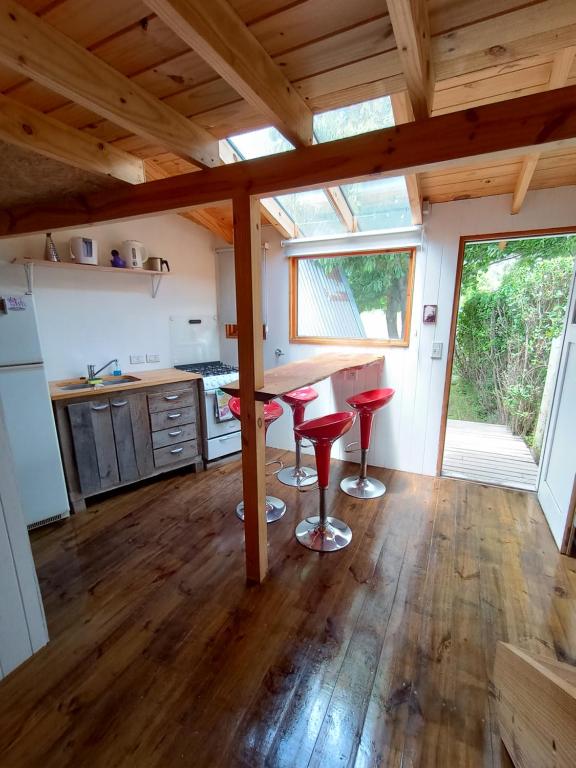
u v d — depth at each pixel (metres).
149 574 2.06
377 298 3.35
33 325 2.30
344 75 1.35
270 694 1.40
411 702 1.36
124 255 3.21
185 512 2.70
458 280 2.89
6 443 1.44
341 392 3.54
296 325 3.73
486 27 1.14
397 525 2.52
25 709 1.36
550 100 1.10
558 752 0.82
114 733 1.27
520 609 1.79
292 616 1.76
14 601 1.49
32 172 1.69
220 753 1.22
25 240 2.71
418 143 1.29
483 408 5.29
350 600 1.85
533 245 4.59
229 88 1.39
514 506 2.76
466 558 2.17
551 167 2.27
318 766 1.18
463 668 1.49
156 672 1.49
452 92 1.74
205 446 3.41
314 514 2.67
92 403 2.67
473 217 2.77
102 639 1.64
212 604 1.84
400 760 1.19
